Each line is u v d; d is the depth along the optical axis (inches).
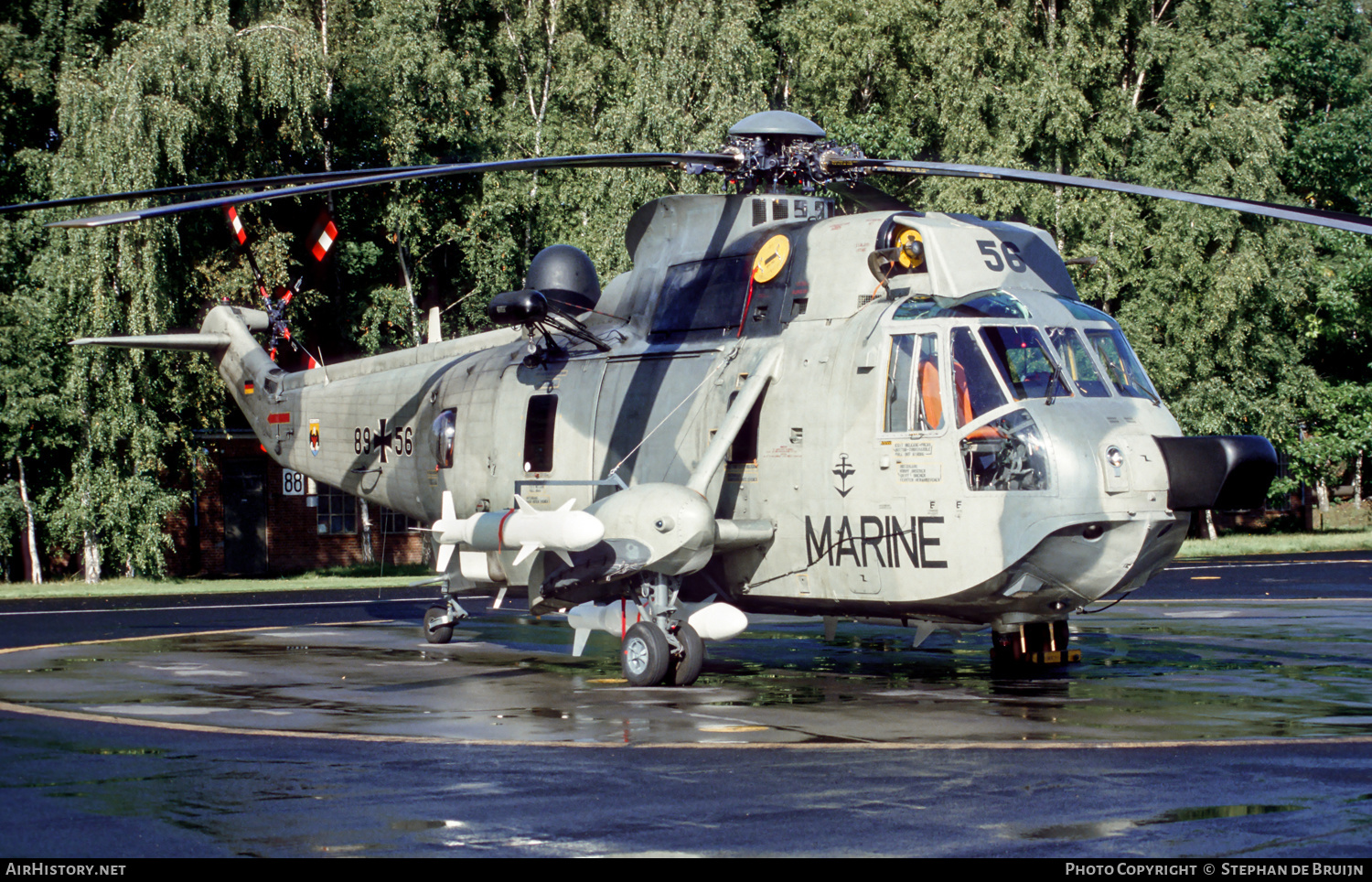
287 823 396.2
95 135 1668.3
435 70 2003.0
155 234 1681.8
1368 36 2861.7
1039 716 592.1
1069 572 647.8
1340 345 2541.8
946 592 653.9
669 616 718.5
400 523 2199.8
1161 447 643.5
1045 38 2230.6
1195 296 2143.2
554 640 989.2
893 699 655.1
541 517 731.4
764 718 592.1
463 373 961.5
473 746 523.2
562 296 906.1
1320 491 2620.6
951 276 685.3
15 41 1943.9
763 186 794.8
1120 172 2224.4
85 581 1802.4
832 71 2347.4
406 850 365.1
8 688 717.3
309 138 1886.1
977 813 398.6
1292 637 934.4
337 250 2000.5
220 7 1765.5
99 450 1798.7
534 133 2202.3
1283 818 389.7
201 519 2046.0
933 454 654.5
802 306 738.2
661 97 2036.2
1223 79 2183.8
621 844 370.0
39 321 1775.3
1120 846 359.6
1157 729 553.0
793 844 365.7
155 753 510.9
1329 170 2539.4
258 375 1152.8
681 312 805.9
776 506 722.2
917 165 721.6
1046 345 663.1
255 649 932.6
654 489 709.9
